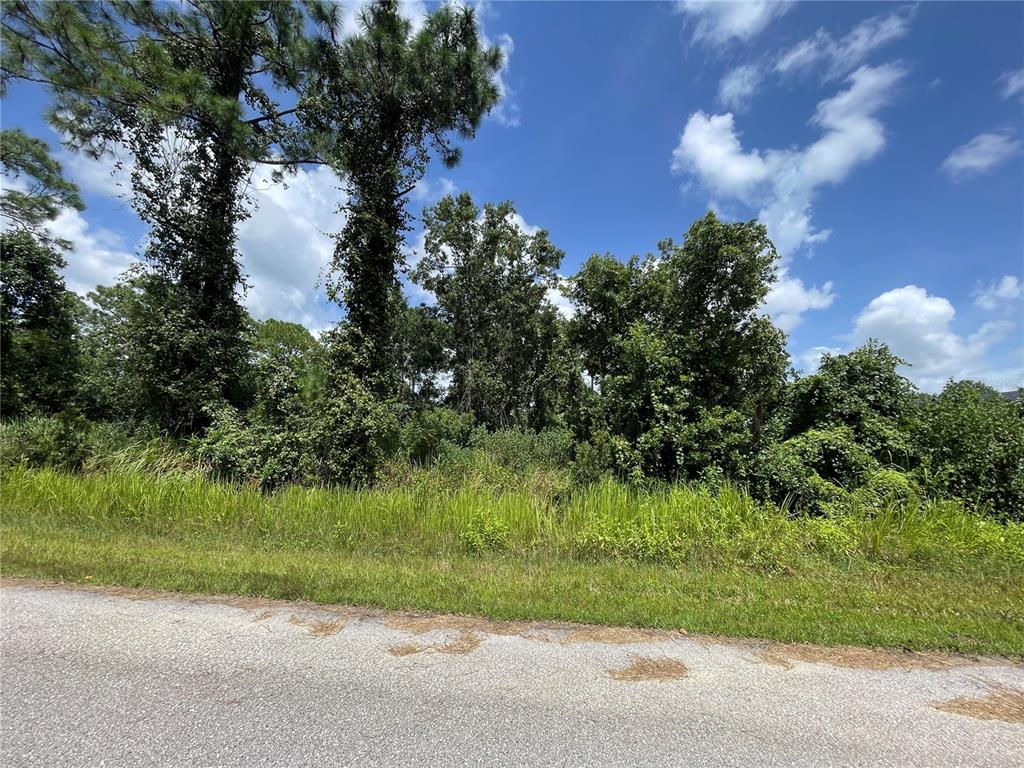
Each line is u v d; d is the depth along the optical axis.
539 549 6.52
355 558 6.04
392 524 7.22
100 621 3.87
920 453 9.59
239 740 2.52
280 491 9.16
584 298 13.34
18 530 6.51
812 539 6.50
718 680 3.20
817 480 9.09
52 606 4.11
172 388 12.95
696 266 10.97
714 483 8.88
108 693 2.91
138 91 11.30
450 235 28.53
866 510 7.82
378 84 13.23
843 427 10.28
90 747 2.45
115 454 10.70
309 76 14.09
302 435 11.14
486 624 4.01
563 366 14.28
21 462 9.37
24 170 16.77
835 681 3.22
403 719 2.71
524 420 27.94
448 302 29.23
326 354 12.63
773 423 11.73
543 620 4.10
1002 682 3.25
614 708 2.86
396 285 13.68
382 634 3.78
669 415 9.79
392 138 13.73
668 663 3.42
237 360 14.44
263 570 5.13
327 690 2.99
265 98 14.77
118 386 13.99
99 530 6.81
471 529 6.87
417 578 5.06
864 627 4.01
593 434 10.41
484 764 2.37
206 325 13.94
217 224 14.05
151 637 3.63
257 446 11.12
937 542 6.50
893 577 5.45
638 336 10.51
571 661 3.41
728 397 10.96
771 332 10.95
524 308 28.91
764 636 3.86
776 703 2.95
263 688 3.00
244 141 13.13
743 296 10.68
